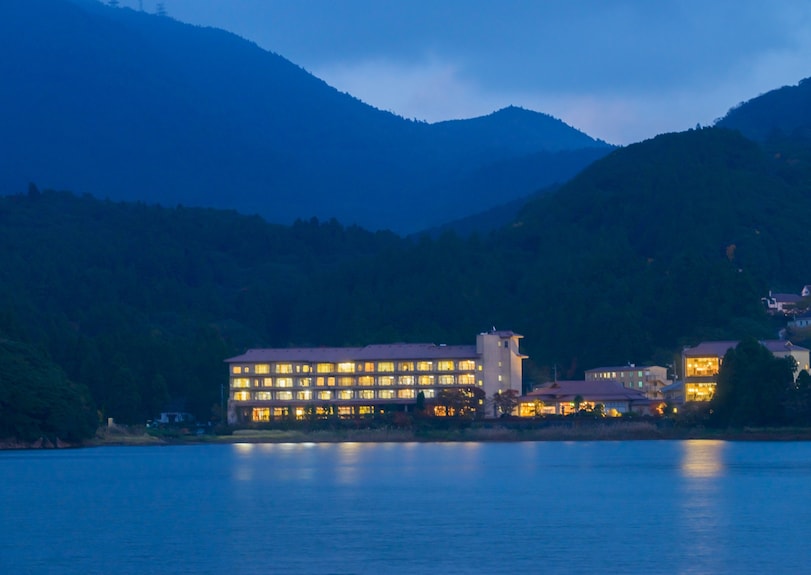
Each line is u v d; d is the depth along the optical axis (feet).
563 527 433.48
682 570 347.15
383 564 360.07
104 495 563.48
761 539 400.26
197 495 557.74
